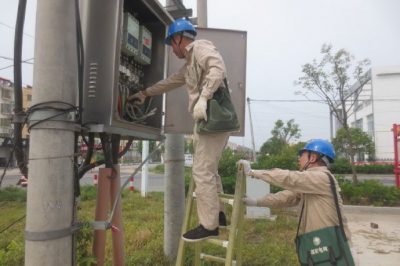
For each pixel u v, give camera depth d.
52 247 2.89
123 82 4.24
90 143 3.63
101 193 3.72
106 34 3.48
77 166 3.34
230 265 3.31
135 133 3.94
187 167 19.69
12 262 5.29
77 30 3.17
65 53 3.09
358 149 36.44
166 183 5.94
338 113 18.67
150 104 4.77
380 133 48.56
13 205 12.07
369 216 10.69
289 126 43.09
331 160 3.83
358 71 16.19
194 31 3.72
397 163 13.98
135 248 6.30
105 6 3.52
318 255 3.41
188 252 5.50
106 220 3.65
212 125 3.24
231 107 3.43
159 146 4.50
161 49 4.80
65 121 3.03
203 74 3.45
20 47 3.19
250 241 7.38
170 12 5.53
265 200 3.91
